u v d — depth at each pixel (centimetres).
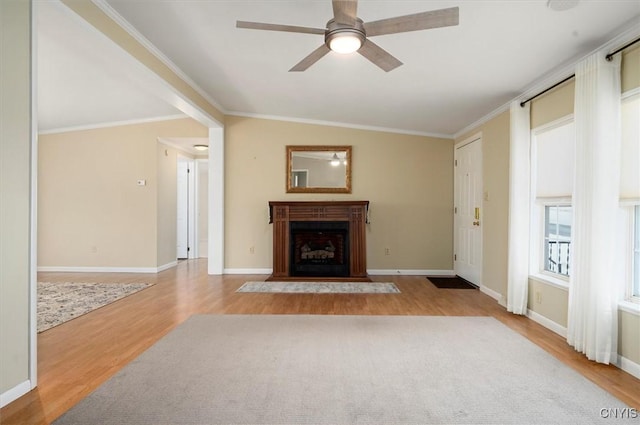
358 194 605
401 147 607
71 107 527
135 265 621
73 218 627
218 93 484
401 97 443
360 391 218
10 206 202
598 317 260
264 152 601
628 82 254
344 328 334
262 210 602
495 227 450
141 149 619
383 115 534
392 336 313
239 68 387
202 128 614
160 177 634
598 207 262
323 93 455
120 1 263
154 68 344
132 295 457
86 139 624
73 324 343
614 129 257
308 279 546
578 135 284
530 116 378
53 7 224
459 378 236
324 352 277
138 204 620
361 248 552
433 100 443
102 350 281
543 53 300
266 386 224
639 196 249
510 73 345
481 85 381
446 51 309
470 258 542
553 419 191
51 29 250
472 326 341
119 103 517
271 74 402
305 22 286
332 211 554
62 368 249
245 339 304
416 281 550
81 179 625
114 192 621
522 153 377
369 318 364
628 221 264
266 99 504
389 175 606
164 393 215
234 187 601
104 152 623
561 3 227
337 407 201
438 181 608
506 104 427
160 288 496
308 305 413
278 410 198
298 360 262
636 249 261
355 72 379
